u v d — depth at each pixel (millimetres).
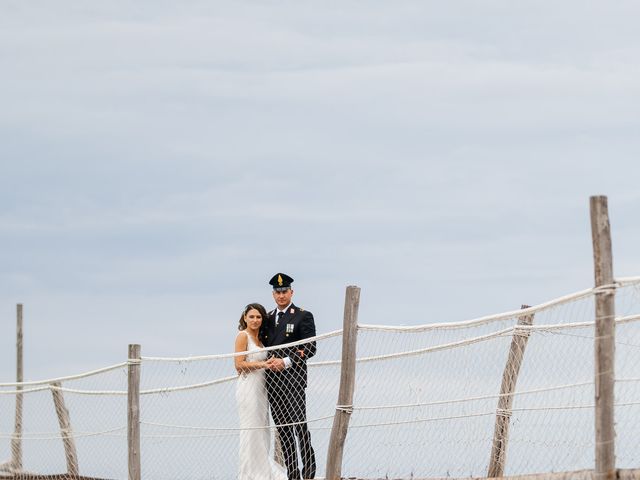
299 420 19219
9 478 26469
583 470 15023
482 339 17578
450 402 17453
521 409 16734
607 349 14250
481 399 17141
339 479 18297
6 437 26875
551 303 15219
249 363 19703
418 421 17688
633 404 15141
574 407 15859
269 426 19562
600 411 14219
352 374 18391
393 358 18047
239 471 19781
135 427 21922
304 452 19234
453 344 17547
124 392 22281
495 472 18062
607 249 14336
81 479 24016
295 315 19844
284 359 19312
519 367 18312
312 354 19406
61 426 25359
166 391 21422
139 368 22109
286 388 19375
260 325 20078
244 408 19781
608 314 14281
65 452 24906
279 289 19922
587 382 15688
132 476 21828
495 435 18281
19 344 31719
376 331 18266
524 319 18484
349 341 18422
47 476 25562
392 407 18000
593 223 14398
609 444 14164
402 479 17750
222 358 20266
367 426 18203
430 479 17500
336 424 18406
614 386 14289
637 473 13906
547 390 16359
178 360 21188
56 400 25484
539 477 15727
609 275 14312
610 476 14094
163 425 21469
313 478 19062
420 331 17625
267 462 19688
